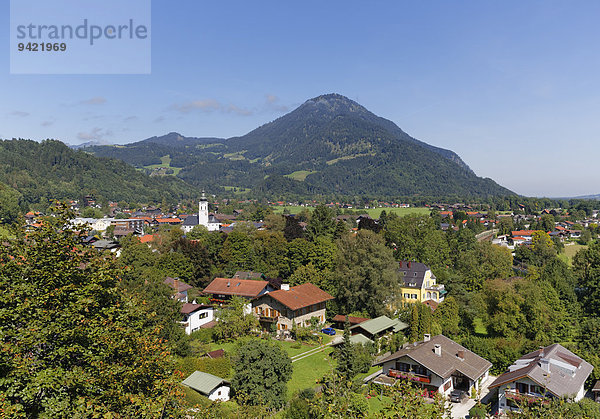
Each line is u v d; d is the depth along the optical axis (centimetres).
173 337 5278
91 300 2203
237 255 10300
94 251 2577
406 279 9362
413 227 11800
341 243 9481
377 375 5478
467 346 6050
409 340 6656
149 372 2286
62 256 2352
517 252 12431
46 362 2089
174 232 13200
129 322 2477
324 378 2156
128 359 2289
